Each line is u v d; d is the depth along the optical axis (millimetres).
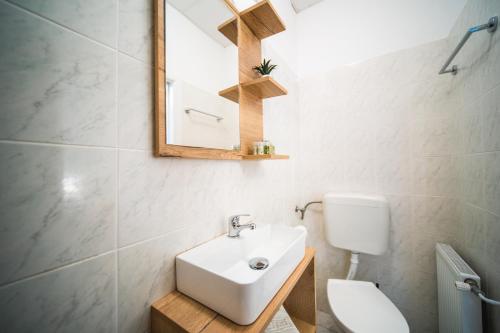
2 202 347
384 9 1400
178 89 635
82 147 443
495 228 790
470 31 803
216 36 803
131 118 532
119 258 507
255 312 522
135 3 543
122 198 514
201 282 576
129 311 527
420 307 1263
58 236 409
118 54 505
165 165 620
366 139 1435
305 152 1651
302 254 850
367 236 1271
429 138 1253
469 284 821
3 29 348
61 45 413
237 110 917
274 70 1309
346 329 900
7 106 353
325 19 1606
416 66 1294
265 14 926
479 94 904
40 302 387
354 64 1485
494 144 798
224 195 866
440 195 1222
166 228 622
